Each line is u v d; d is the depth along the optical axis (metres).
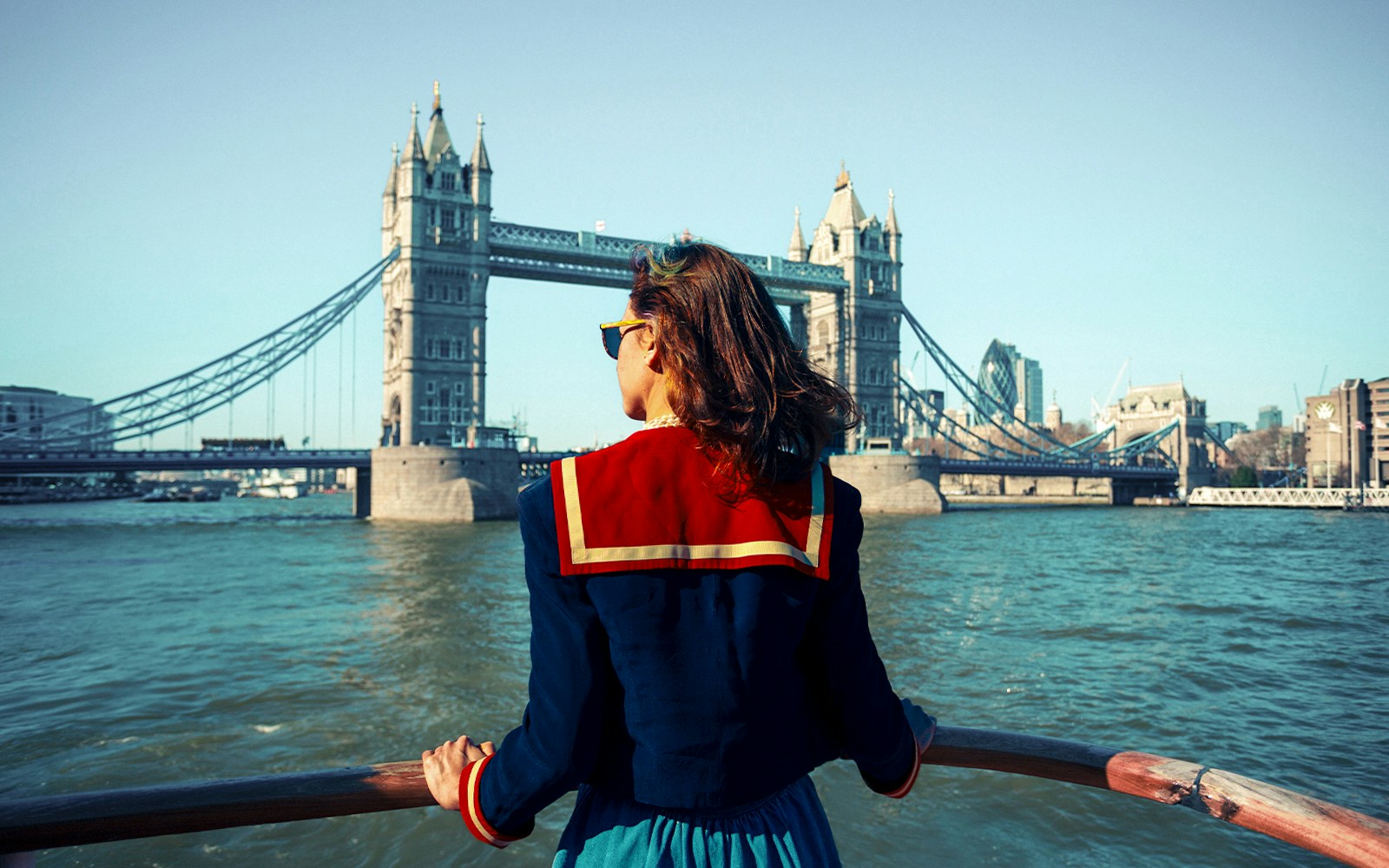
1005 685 15.29
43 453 73.38
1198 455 142.62
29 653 19.09
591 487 1.45
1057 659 17.42
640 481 1.45
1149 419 150.88
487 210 91.69
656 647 1.38
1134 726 13.08
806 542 1.48
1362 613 23.45
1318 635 20.34
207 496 165.88
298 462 81.56
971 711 13.78
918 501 92.62
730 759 1.38
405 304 88.25
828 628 1.52
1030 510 106.19
